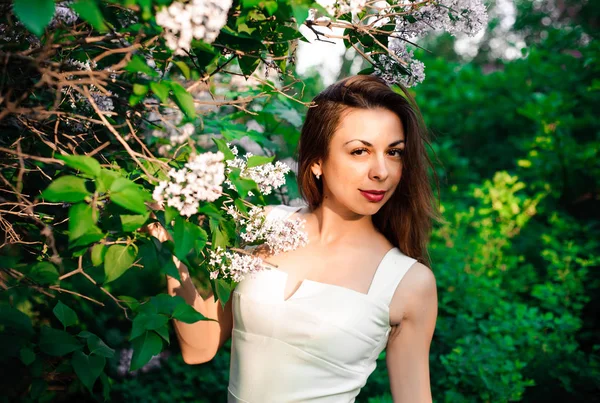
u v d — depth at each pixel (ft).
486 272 12.29
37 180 4.55
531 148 17.48
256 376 4.52
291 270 4.71
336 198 4.66
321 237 4.87
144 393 9.09
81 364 3.55
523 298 13.10
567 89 18.85
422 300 4.60
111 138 4.77
